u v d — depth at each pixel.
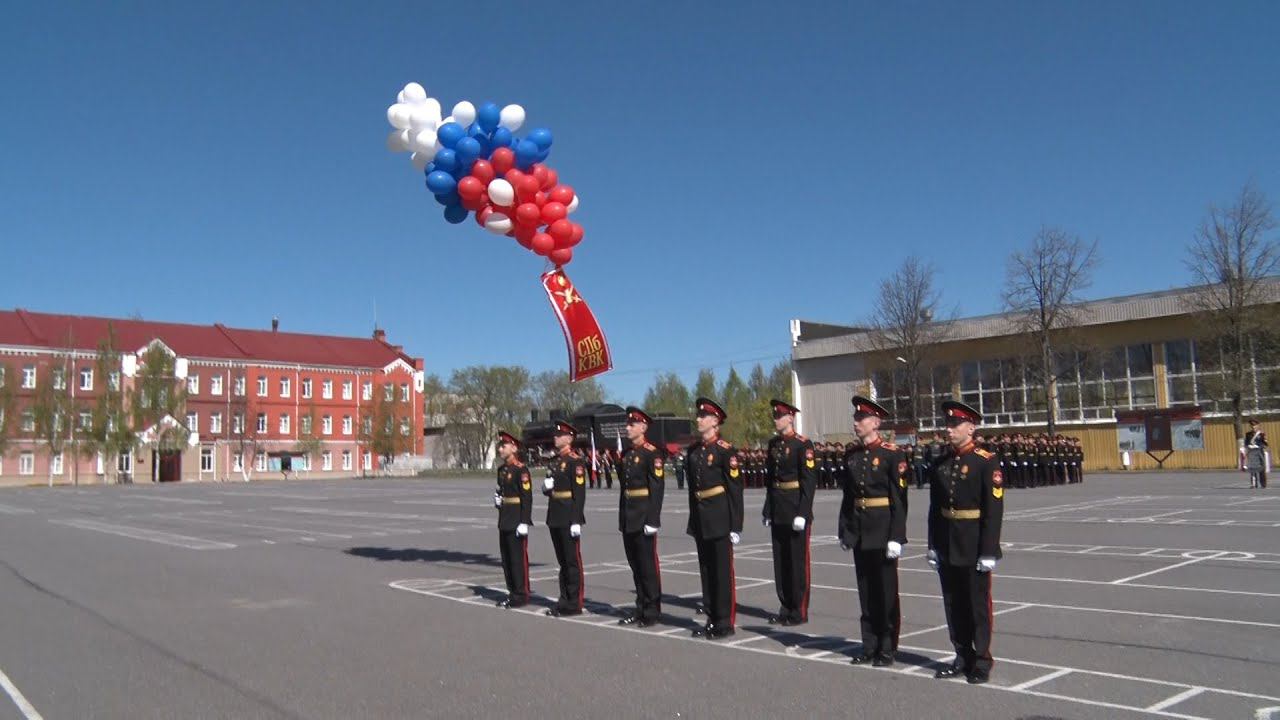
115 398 77.00
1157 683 7.70
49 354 78.06
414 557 18.11
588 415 60.88
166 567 16.95
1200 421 47.00
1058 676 7.97
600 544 19.80
